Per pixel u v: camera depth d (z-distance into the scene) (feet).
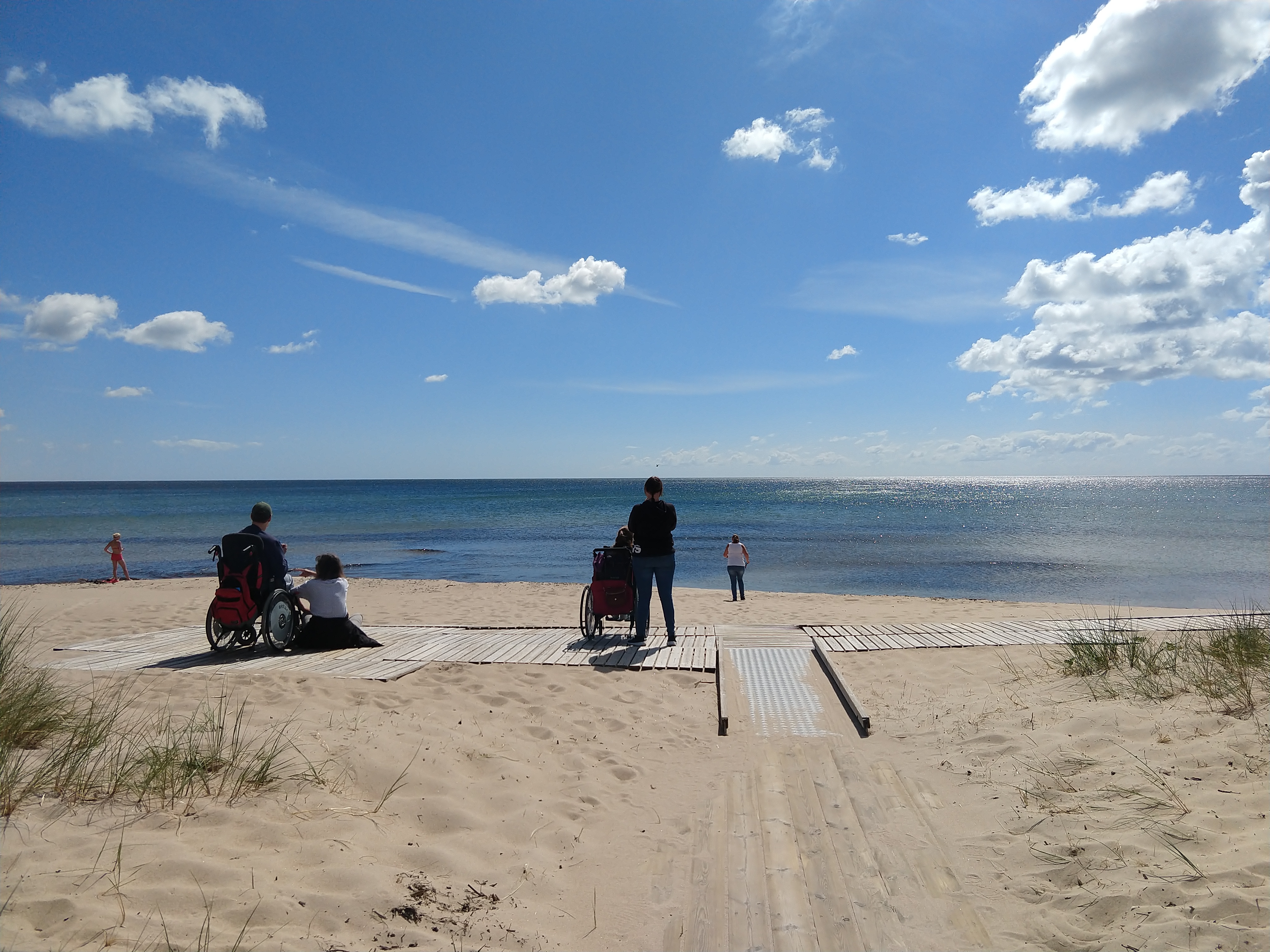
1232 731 14.83
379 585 66.18
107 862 9.48
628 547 28.78
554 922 10.18
